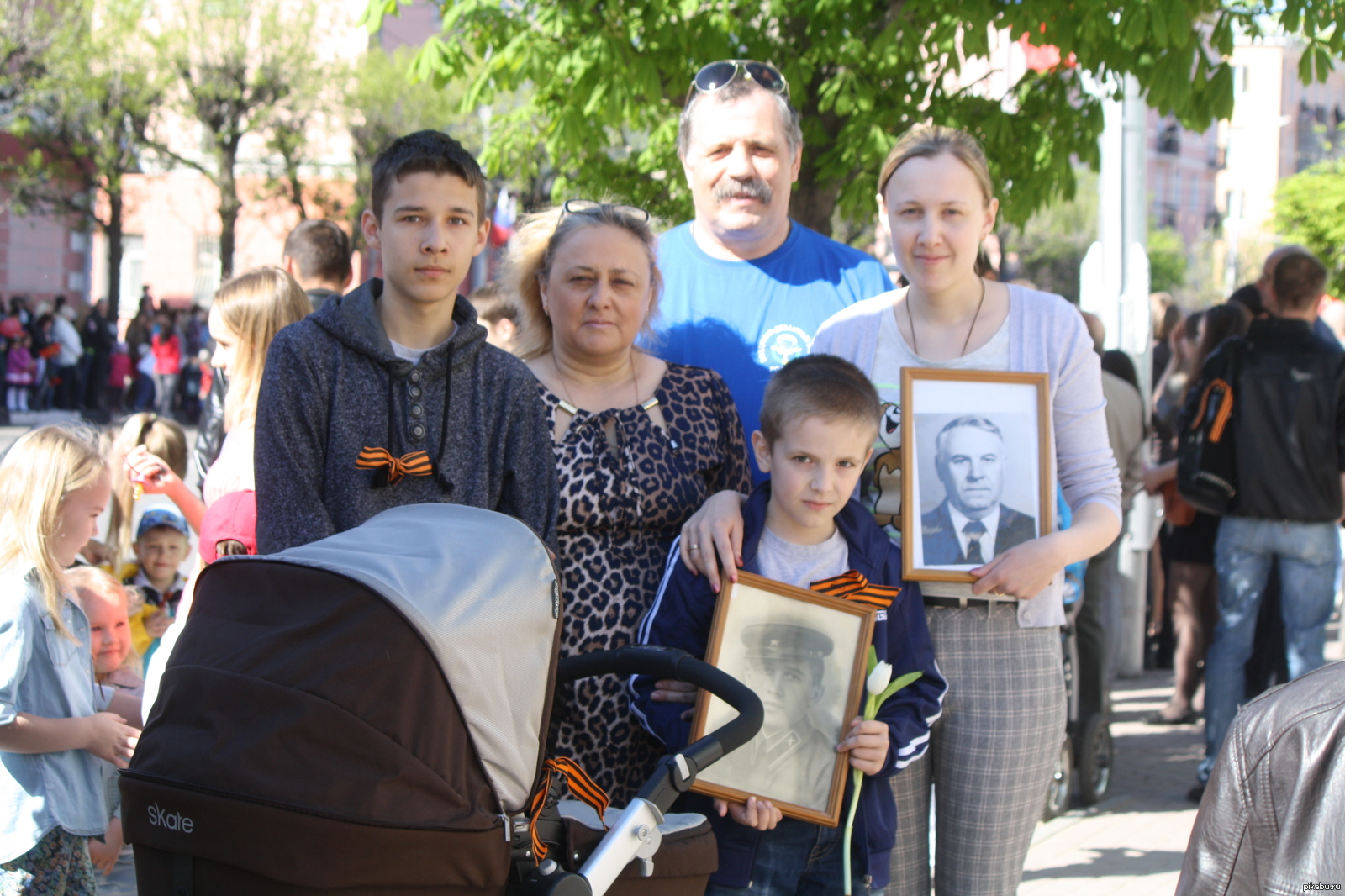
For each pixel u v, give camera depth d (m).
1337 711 1.63
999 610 2.81
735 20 5.61
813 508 2.63
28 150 28.33
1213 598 7.25
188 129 29.11
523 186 9.09
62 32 25.58
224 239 28.28
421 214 2.51
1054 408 2.94
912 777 2.86
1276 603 6.12
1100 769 5.82
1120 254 8.00
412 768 1.80
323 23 28.67
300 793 1.73
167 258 35.88
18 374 22.75
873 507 2.93
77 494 3.30
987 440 2.82
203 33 27.16
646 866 2.11
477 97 5.83
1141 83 5.34
